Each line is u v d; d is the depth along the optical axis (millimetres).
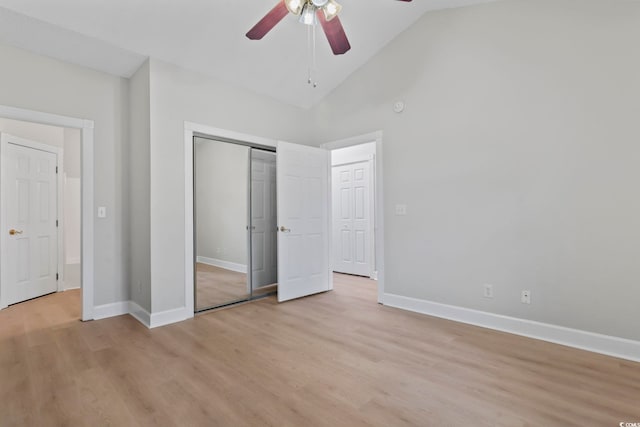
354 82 3996
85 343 2627
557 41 2602
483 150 2977
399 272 3586
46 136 4168
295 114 4398
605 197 2422
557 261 2615
